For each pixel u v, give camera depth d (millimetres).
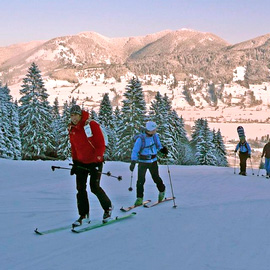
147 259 3631
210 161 61062
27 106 50562
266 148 15914
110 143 57438
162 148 7027
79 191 5207
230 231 4801
